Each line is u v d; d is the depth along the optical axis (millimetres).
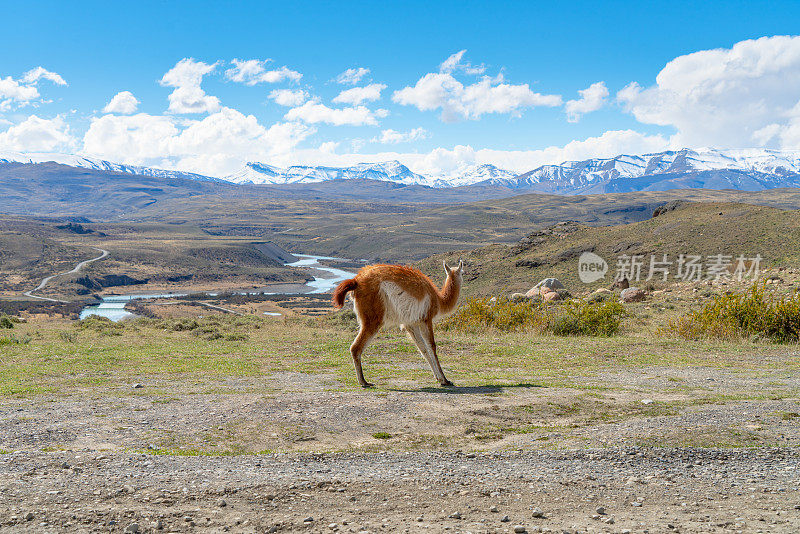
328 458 5223
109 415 7031
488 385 9477
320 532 3539
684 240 57812
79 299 175125
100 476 4527
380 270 9023
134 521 3654
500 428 6543
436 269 77500
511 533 3535
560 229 78750
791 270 33781
